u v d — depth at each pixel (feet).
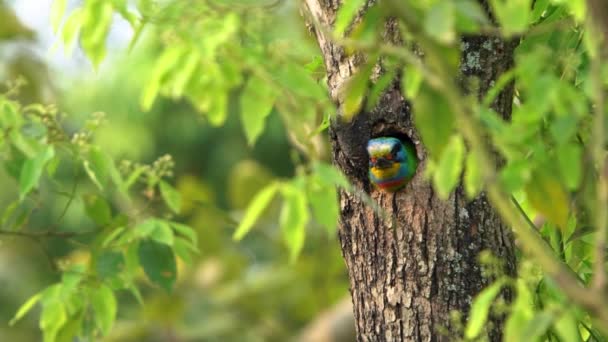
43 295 26.53
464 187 25.98
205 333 32.45
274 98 25.39
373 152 26.00
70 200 26.73
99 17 25.41
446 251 26.00
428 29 24.79
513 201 26.14
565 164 24.95
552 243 26.43
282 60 25.39
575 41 25.94
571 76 25.73
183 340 32.27
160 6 25.45
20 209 27.02
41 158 26.37
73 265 26.61
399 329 26.05
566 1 25.35
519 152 25.08
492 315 25.95
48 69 29.01
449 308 25.99
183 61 25.34
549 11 26.25
